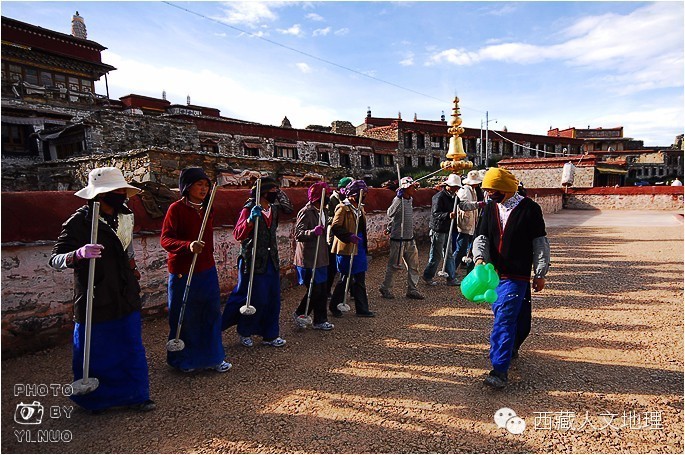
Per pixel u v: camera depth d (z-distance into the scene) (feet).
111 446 8.62
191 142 62.08
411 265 19.92
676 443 8.55
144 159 36.88
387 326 16.16
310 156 96.37
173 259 11.79
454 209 21.36
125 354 9.97
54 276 13.30
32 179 48.85
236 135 82.48
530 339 14.35
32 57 73.92
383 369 12.26
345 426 9.31
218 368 12.14
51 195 13.62
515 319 11.07
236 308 14.02
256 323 14.07
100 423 9.46
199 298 11.79
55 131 57.82
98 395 9.70
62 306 13.53
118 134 54.08
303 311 16.10
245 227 13.30
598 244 34.88
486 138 122.83
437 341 14.44
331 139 101.40
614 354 12.89
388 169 112.78
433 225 22.41
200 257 11.86
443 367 12.32
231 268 19.34
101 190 9.26
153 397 10.69
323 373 12.05
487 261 11.55
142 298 15.99
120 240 10.03
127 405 9.97
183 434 9.05
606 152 171.01
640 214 63.31
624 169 102.17
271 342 14.17
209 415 9.81
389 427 9.26
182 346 11.31
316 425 9.37
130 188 10.03
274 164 49.21
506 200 11.59
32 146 67.62
